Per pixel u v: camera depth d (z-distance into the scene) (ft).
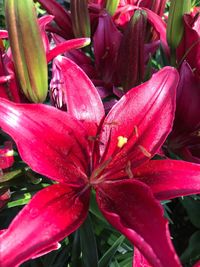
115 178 0.68
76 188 0.65
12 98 0.75
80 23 0.96
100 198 0.64
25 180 0.76
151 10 1.10
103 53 0.97
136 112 0.69
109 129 0.69
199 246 0.99
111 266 0.87
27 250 0.53
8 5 0.65
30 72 0.70
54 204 0.60
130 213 0.60
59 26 1.04
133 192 0.63
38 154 0.61
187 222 1.16
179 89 0.82
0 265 0.51
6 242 0.53
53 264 0.93
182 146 0.86
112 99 0.98
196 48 0.94
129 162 0.66
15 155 0.87
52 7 1.02
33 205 0.58
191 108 0.82
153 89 0.69
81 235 0.77
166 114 0.69
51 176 0.61
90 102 0.71
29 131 0.61
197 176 0.64
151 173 0.66
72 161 0.66
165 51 1.01
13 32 0.67
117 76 0.96
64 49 0.77
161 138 0.68
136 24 0.81
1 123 0.59
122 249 0.96
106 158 0.69
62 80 0.74
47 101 1.07
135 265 0.67
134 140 0.69
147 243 0.54
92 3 1.10
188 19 0.93
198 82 0.81
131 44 0.83
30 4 0.65
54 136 0.64
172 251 0.52
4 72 0.77
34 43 0.67
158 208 0.58
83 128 0.66
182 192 0.63
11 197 0.80
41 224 0.57
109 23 0.97
